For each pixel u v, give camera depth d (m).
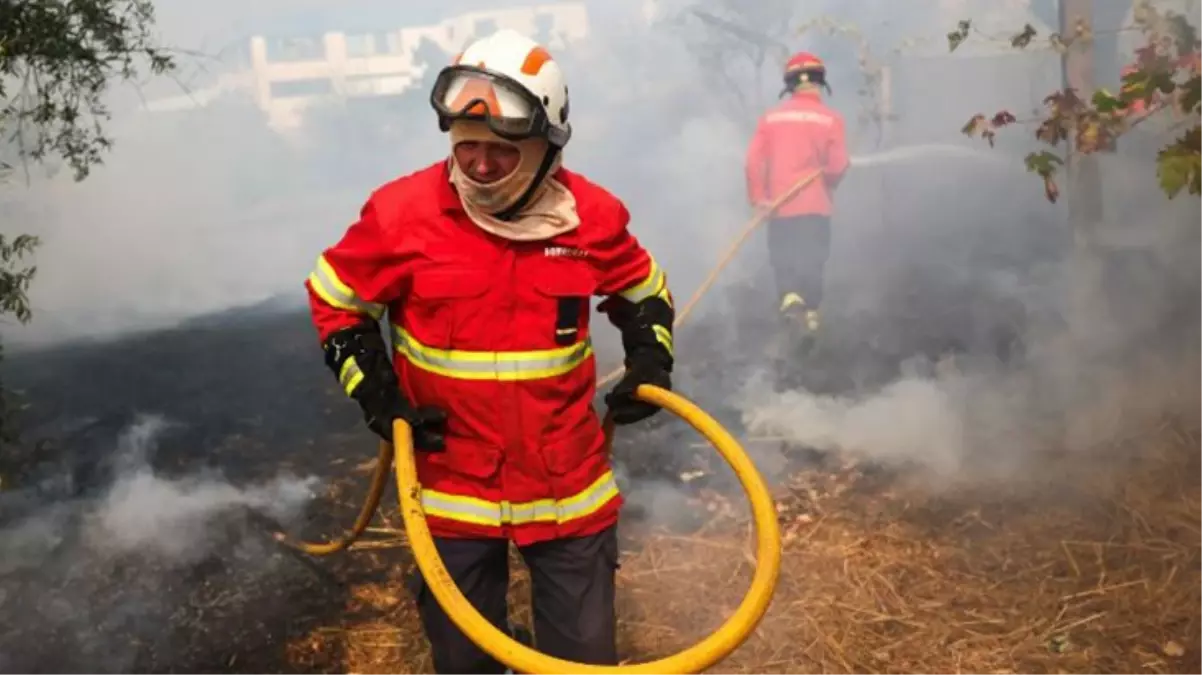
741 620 2.53
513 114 2.62
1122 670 3.45
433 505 2.86
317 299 2.84
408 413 2.76
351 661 3.69
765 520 2.64
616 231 2.85
